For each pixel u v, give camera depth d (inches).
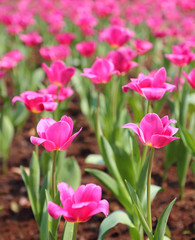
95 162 87.1
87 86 110.7
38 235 73.8
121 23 146.3
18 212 78.2
